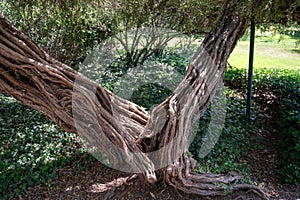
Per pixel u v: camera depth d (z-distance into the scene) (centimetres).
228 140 340
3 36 184
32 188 252
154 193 243
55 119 209
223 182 250
